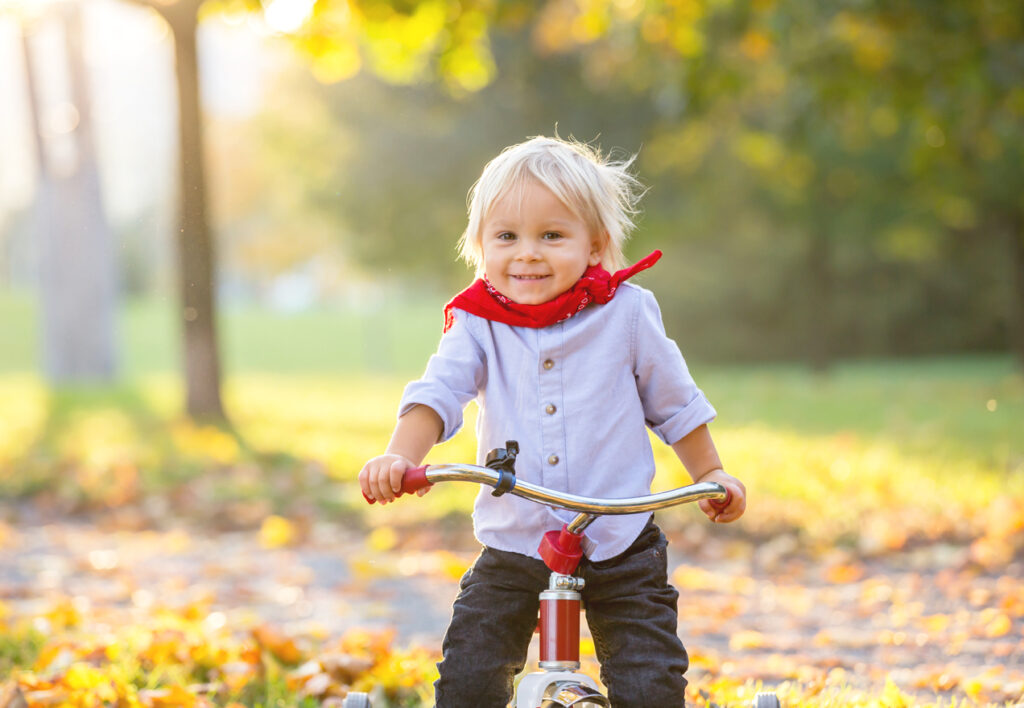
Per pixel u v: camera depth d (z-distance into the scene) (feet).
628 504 9.03
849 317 121.60
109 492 35.04
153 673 15.28
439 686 10.23
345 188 90.27
